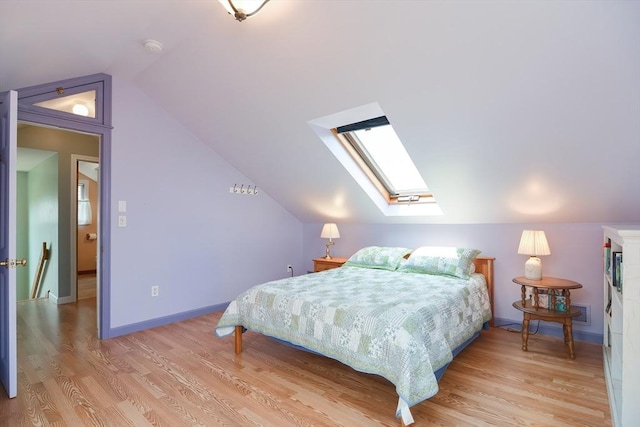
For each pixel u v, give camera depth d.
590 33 1.70
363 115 2.89
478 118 2.40
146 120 3.43
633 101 1.94
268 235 4.73
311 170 3.77
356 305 2.23
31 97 2.71
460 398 2.07
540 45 1.83
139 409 1.96
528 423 1.82
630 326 1.58
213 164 4.04
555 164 2.56
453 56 2.05
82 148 4.77
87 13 1.96
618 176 2.46
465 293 2.76
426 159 2.98
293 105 2.89
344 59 2.32
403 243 4.23
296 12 2.11
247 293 2.79
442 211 3.65
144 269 3.41
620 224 2.89
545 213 3.10
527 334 2.83
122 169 3.25
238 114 3.26
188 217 3.79
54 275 4.61
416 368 1.80
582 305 3.06
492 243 3.55
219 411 1.95
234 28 2.35
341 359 2.12
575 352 2.78
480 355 2.73
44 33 2.02
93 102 3.08
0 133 2.19
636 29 1.61
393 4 1.89
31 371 2.44
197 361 2.64
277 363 2.61
